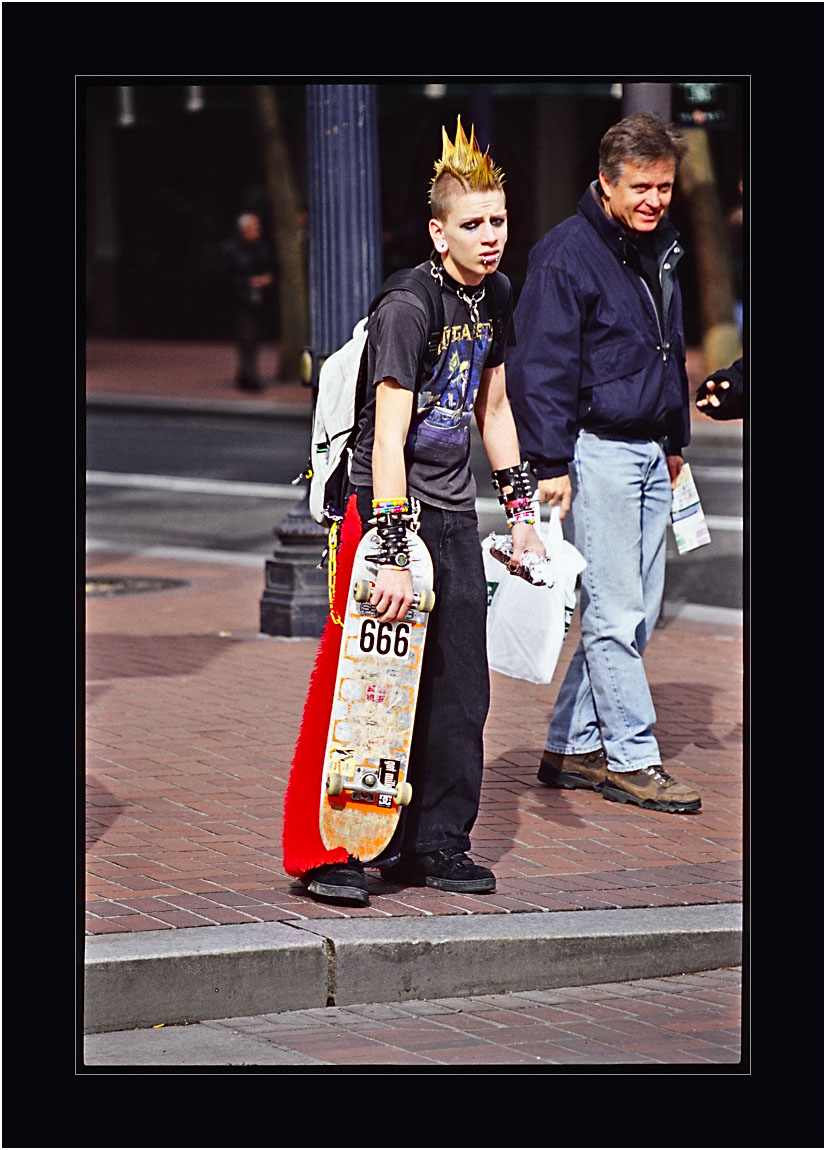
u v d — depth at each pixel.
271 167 28.59
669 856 6.42
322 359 10.10
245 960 5.23
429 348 5.62
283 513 16.39
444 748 5.94
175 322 37.88
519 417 6.79
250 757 7.58
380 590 5.55
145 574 12.98
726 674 9.55
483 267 5.58
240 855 6.22
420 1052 4.98
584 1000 5.46
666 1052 5.00
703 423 22.14
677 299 7.00
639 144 6.62
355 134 10.00
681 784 7.05
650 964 5.66
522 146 30.20
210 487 18.23
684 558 13.91
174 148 36.88
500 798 7.18
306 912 5.61
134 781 7.16
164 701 8.63
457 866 5.94
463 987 5.46
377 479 5.58
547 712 8.77
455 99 27.22
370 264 10.12
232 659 9.73
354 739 5.70
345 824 5.74
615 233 6.80
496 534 6.39
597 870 6.23
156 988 5.13
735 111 9.51
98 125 35.69
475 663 5.93
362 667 5.67
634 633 7.03
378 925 5.50
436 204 5.60
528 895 5.91
